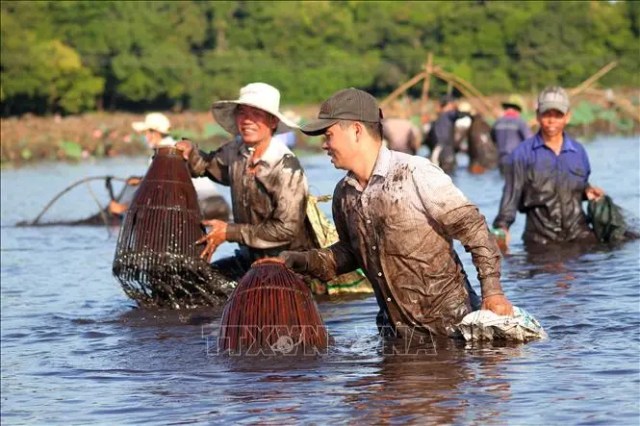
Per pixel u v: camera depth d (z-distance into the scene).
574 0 188.88
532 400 12.27
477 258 15.09
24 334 18.77
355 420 11.80
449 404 12.24
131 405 13.12
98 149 98.56
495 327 14.97
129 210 21.09
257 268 15.74
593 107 101.88
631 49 186.50
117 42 174.25
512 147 49.78
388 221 15.15
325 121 14.96
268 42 186.62
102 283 24.58
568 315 17.05
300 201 20.27
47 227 37.69
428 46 189.00
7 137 97.50
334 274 15.95
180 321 19.38
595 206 25.77
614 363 13.84
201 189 29.42
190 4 187.00
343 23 187.88
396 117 54.09
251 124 20.17
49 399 13.84
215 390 13.52
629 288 19.33
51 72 163.88
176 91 174.12
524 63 183.38
